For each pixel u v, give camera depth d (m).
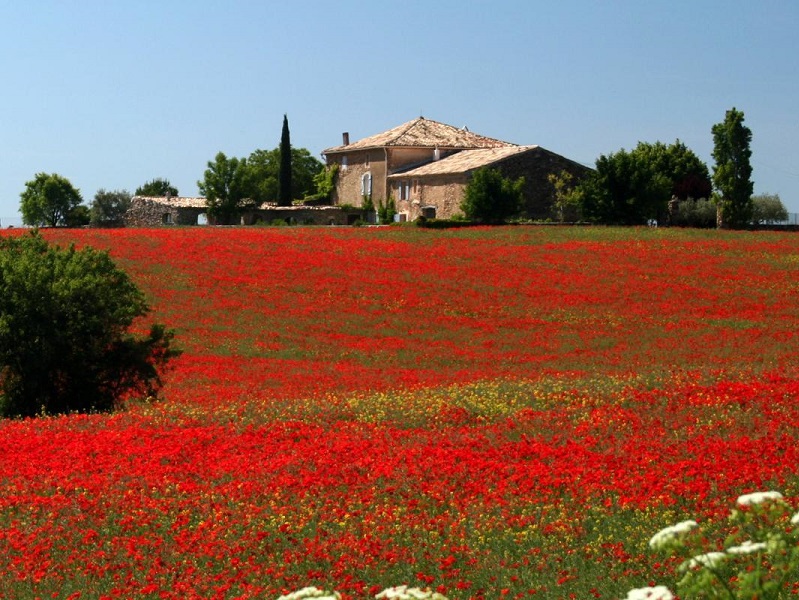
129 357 32.66
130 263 59.91
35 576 12.98
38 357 30.97
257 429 23.78
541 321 50.94
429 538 14.38
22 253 32.44
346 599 11.83
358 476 17.97
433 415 25.17
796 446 19.23
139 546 14.41
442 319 51.28
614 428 22.39
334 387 35.91
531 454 19.66
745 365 36.50
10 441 22.23
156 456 20.14
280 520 15.34
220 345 45.66
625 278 59.84
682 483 16.25
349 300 54.41
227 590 12.59
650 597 7.30
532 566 13.08
